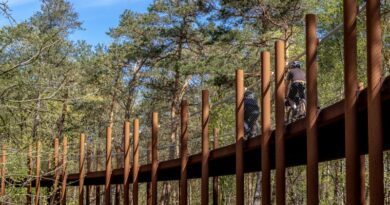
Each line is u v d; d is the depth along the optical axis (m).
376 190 4.29
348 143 4.78
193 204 32.88
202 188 8.89
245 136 8.77
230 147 8.41
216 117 26.53
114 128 37.62
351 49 4.83
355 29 4.84
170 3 27.94
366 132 6.04
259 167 10.27
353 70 4.82
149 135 31.48
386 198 16.44
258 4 19.53
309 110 5.64
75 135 31.98
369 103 4.41
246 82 22.41
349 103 4.80
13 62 10.80
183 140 9.98
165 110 35.56
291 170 21.98
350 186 4.73
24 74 11.05
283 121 6.49
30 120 10.46
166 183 27.14
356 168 4.72
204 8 21.34
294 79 7.59
